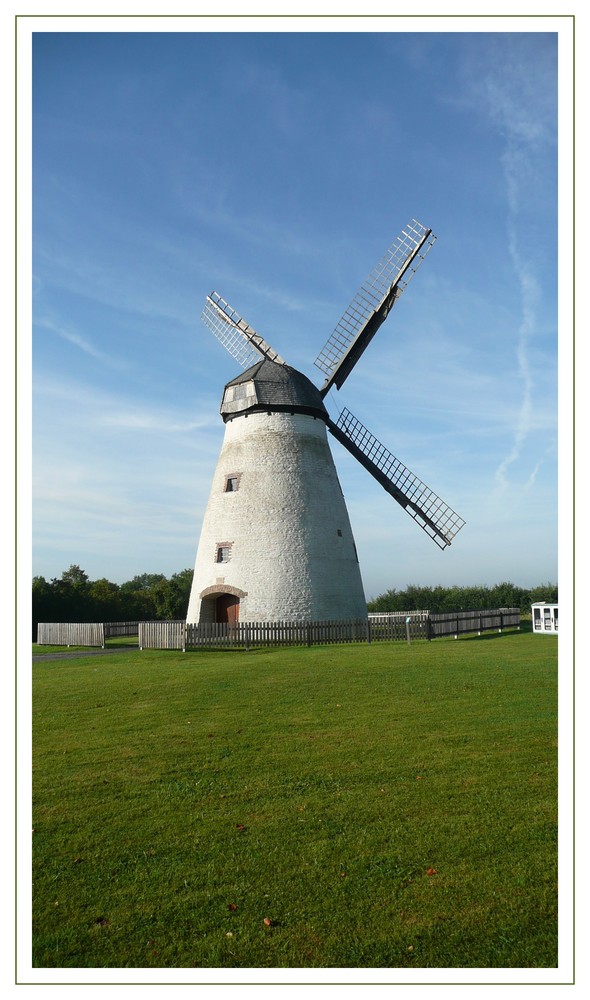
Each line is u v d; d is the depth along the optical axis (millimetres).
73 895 7332
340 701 15969
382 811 9109
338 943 6348
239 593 34531
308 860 7871
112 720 15195
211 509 37219
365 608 38375
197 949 6355
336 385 41031
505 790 9672
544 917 6613
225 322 44031
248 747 12312
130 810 9555
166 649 31109
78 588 69562
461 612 36094
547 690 16359
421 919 6660
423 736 12508
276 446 36531
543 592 73500
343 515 37969
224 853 8133
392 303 40219
